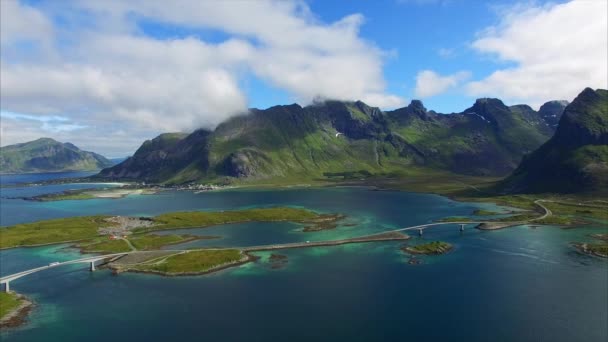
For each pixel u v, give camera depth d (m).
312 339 105.00
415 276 152.62
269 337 106.12
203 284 145.62
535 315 117.56
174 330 110.44
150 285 144.88
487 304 125.56
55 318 118.50
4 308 124.25
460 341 103.31
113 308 125.19
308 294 135.38
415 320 115.19
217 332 109.19
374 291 137.38
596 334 106.31
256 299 131.25
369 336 106.19
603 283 142.50
